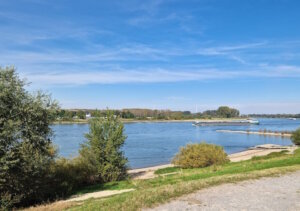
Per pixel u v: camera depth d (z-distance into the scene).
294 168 16.00
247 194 10.77
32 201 16.55
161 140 77.69
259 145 65.19
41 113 15.98
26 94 16.06
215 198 10.23
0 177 14.49
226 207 9.23
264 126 168.25
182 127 154.00
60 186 18.91
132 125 173.50
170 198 10.22
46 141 16.62
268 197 10.37
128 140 77.50
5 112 15.20
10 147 14.98
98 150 24.98
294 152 34.72
